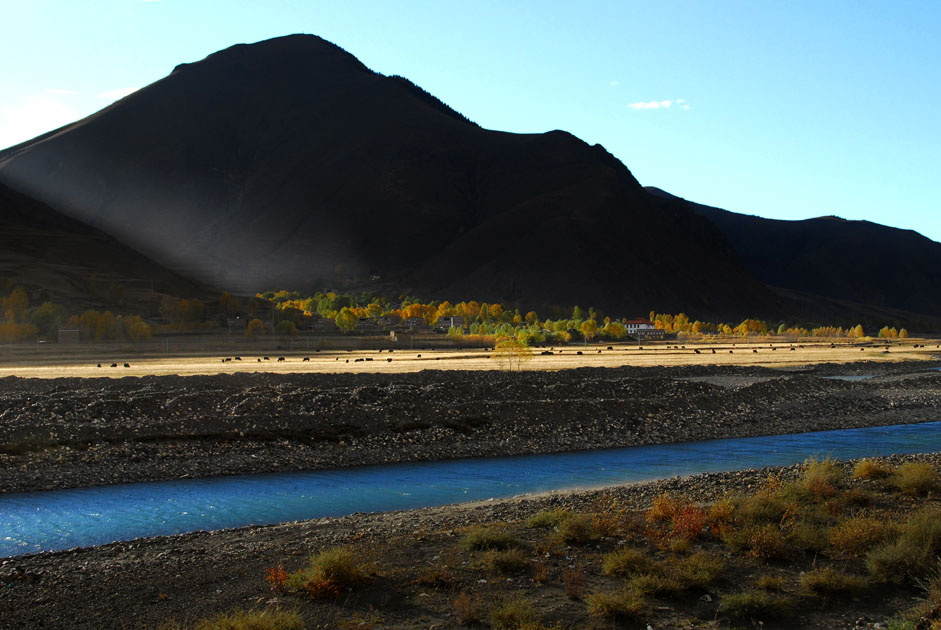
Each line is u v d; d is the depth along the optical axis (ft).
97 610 53.21
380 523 83.10
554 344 582.35
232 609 52.80
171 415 157.48
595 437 157.89
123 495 104.53
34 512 94.63
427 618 50.67
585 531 67.56
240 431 140.97
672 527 69.67
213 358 379.14
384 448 140.56
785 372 323.16
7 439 126.31
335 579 55.98
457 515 86.17
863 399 223.10
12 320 483.92
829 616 51.34
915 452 145.79
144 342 490.49
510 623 48.83
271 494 106.01
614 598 51.52
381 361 361.71
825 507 75.31
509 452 142.00
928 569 56.08
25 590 57.88
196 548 71.97
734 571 59.31
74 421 146.61
